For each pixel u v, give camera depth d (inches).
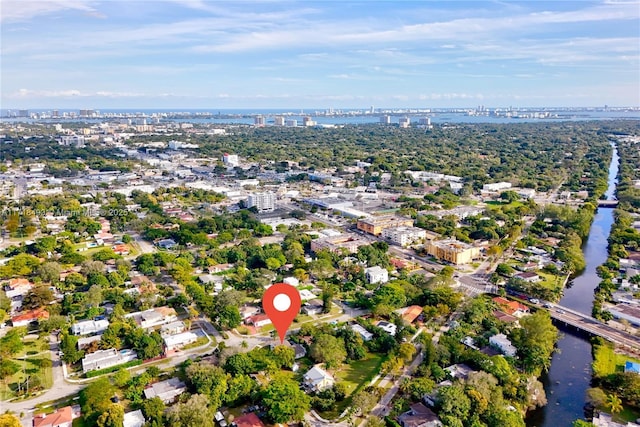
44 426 7204.7
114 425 7047.2
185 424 7091.5
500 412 7431.1
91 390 7677.2
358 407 7657.5
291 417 7406.5
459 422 7224.4
